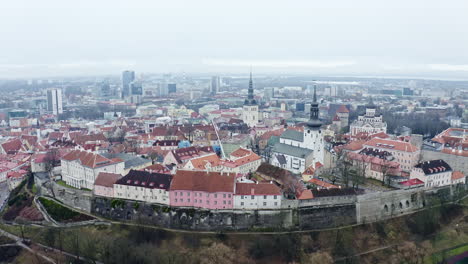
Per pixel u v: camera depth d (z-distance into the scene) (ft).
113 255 613.11
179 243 655.35
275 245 643.86
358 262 638.94
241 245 647.97
